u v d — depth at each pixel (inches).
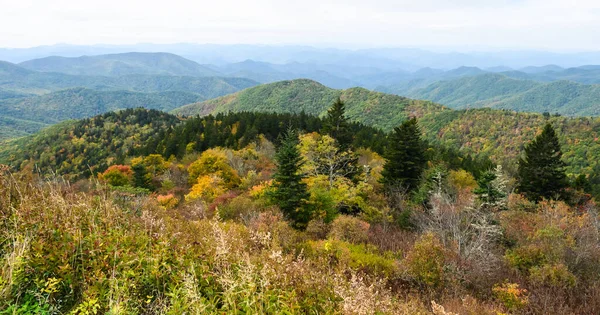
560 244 481.1
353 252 429.1
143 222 212.5
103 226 186.5
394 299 248.4
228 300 138.9
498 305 344.8
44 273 139.6
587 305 363.3
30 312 125.4
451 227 531.5
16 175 214.1
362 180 961.5
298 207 668.7
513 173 1524.4
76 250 154.0
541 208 795.4
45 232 157.0
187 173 1405.0
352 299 162.7
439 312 209.9
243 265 167.8
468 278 387.2
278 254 177.9
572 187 1216.8
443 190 834.2
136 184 1173.7
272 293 152.7
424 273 351.6
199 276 162.9
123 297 131.3
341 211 828.6
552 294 385.1
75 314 130.0
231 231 234.8
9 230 160.9
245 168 1332.4
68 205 190.2
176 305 134.2
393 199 932.6
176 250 174.6
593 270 446.3
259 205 705.0
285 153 693.3
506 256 487.5
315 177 834.8
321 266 248.5
